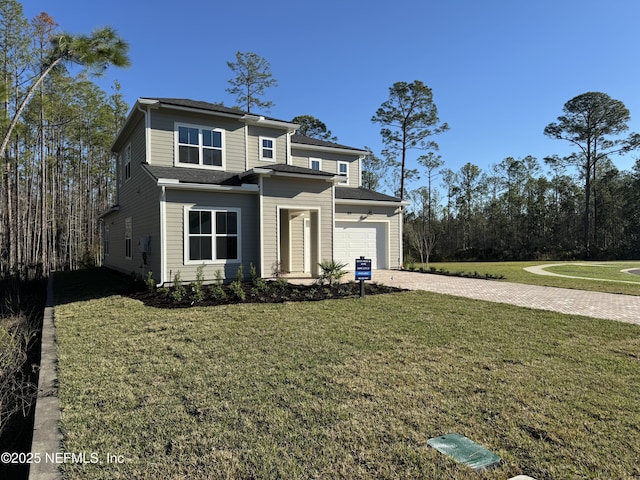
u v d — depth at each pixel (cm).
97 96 2633
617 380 398
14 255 2214
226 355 490
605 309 802
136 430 298
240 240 1184
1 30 1798
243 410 332
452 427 300
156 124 1229
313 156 1872
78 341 560
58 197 2780
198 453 265
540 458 256
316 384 391
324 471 243
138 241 1334
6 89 890
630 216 3741
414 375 416
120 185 1700
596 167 4050
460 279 1394
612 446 270
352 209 1681
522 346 528
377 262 1753
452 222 4338
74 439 284
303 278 1318
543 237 3972
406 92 3234
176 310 781
